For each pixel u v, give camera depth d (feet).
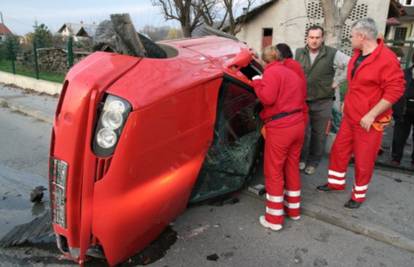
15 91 36.29
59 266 9.12
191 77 8.58
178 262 9.19
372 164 11.00
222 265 9.08
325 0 18.28
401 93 9.88
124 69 7.88
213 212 11.60
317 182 13.52
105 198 7.38
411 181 13.84
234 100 10.68
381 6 49.88
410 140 19.40
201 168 10.30
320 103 13.47
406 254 9.55
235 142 11.34
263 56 10.22
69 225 7.73
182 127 8.34
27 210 12.15
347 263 9.16
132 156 7.30
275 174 10.16
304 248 9.77
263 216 11.09
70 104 7.33
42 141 19.81
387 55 9.88
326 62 12.97
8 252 9.62
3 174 15.10
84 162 7.32
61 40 65.57
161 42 12.50
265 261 9.23
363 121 10.32
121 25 8.61
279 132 9.78
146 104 7.29
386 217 10.95
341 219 10.78
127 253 8.37
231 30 43.91
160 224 8.93
